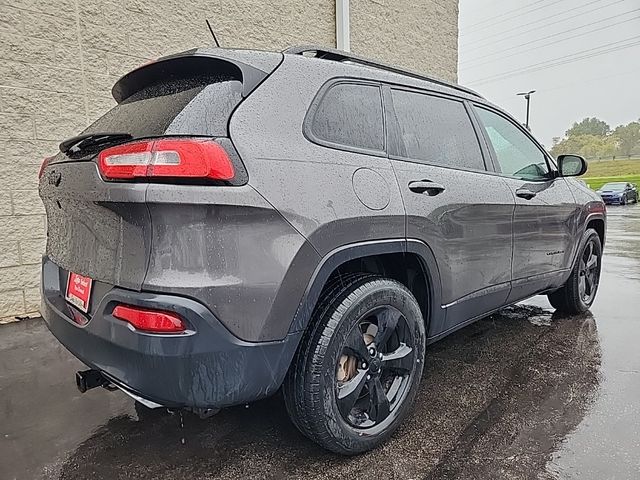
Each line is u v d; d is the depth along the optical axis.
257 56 2.02
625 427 2.35
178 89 2.06
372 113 2.34
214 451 2.23
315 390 1.94
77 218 1.96
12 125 4.20
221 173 1.63
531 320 4.17
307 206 1.84
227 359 1.68
